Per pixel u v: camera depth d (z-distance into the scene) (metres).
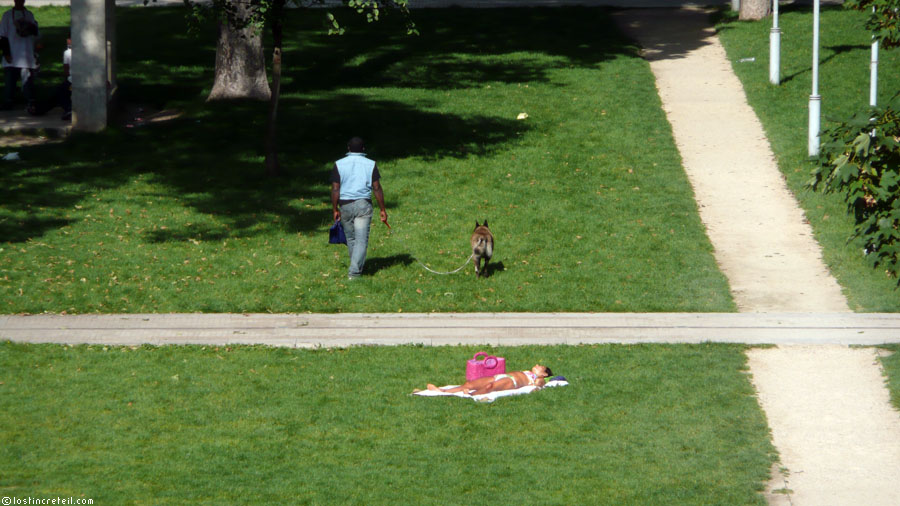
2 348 36.38
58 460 26.95
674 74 80.31
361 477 26.34
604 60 84.56
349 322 40.53
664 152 63.19
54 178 57.16
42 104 68.31
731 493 25.75
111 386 32.88
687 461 27.75
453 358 36.22
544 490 25.69
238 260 47.31
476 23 98.50
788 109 69.44
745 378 34.16
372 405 31.62
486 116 70.44
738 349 37.00
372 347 37.44
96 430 29.20
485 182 58.72
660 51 87.94
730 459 27.95
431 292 43.97
